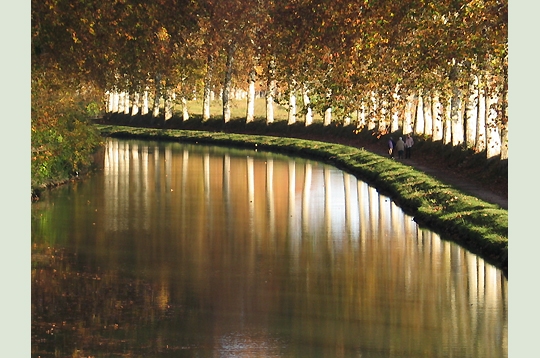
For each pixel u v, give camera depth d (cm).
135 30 4828
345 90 6122
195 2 4947
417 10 4775
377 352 2419
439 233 4078
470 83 5969
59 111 5628
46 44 4838
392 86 6025
